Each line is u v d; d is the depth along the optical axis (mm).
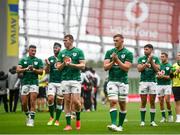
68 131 23719
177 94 31297
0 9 67750
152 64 27578
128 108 51969
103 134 22109
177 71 31062
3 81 43094
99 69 93188
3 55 68000
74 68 24484
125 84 23859
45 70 28609
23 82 27641
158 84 31844
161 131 23938
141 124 27828
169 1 84750
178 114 31422
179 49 87062
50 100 28391
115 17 84375
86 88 46531
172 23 85750
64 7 97000
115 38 24047
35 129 24953
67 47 24859
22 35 94188
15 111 43844
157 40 85750
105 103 64312
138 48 95625
